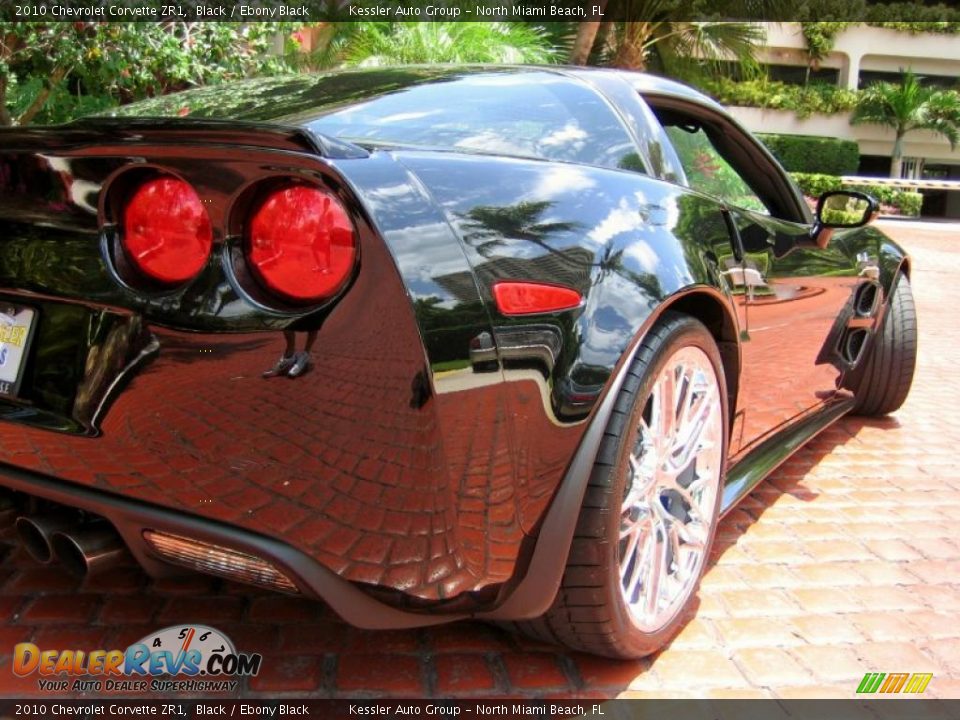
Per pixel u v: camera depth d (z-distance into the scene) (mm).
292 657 1841
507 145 1835
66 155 1378
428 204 1363
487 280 1382
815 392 3084
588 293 1551
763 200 2846
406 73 2154
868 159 34094
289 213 1268
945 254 14469
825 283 2771
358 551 1379
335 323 1275
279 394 1307
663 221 1833
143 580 2121
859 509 2904
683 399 1905
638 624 1794
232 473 1362
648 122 2236
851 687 1862
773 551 2533
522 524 1494
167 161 1310
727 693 1812
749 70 15031
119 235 1389
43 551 1673
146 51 4031
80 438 1444
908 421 4098
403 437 1317
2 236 1503
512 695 1759
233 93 2061
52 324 1465
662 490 1899
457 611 1496
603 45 14062
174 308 1334
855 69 31484
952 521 2828
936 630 2123
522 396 1427
